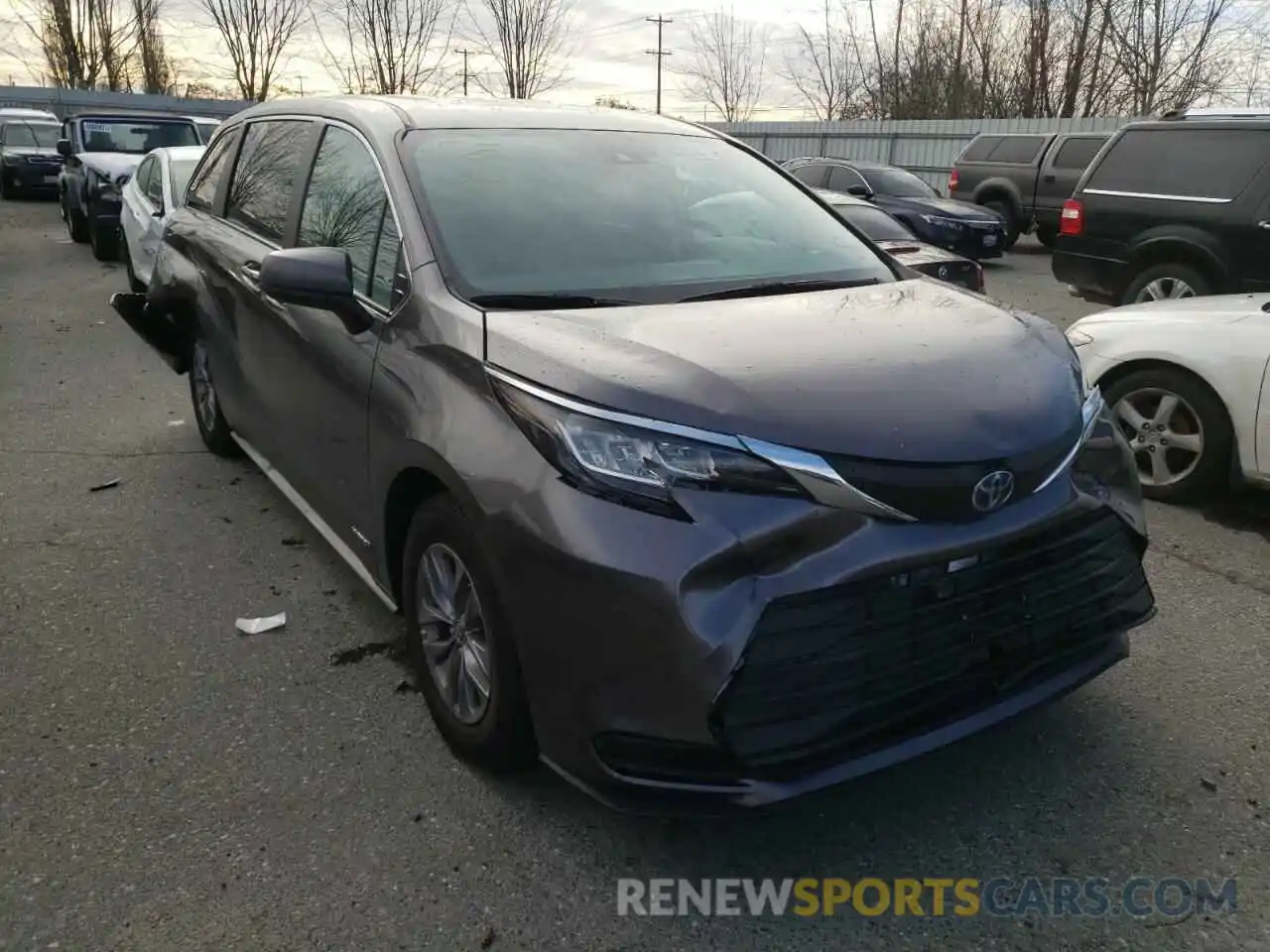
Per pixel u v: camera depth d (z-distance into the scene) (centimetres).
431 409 284
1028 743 314
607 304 306
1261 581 434
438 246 315
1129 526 286
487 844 270
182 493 516
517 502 250
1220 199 852
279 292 320
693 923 246
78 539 457
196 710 329
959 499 241
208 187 530
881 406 246
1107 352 537
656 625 229
